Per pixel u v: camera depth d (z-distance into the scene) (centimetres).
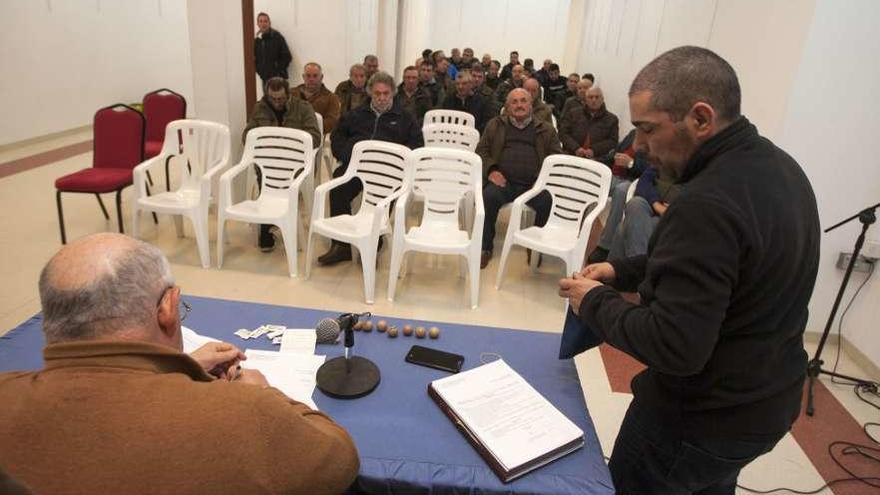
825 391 243
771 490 186
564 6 1278
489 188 354
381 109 377
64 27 575
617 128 450
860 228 260
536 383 132
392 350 140
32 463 63
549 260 372
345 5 610
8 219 367
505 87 714
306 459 72
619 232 319
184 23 792
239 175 388
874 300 260
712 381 98
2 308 262
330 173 481
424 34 1297
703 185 88
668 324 87
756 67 278
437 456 106
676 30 413
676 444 106
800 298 97
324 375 124
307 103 389
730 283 85
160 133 442
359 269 335
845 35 235
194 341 131
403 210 284
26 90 537
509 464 102
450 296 311
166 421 66
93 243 76
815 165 255
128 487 63
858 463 201
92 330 72
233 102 379
